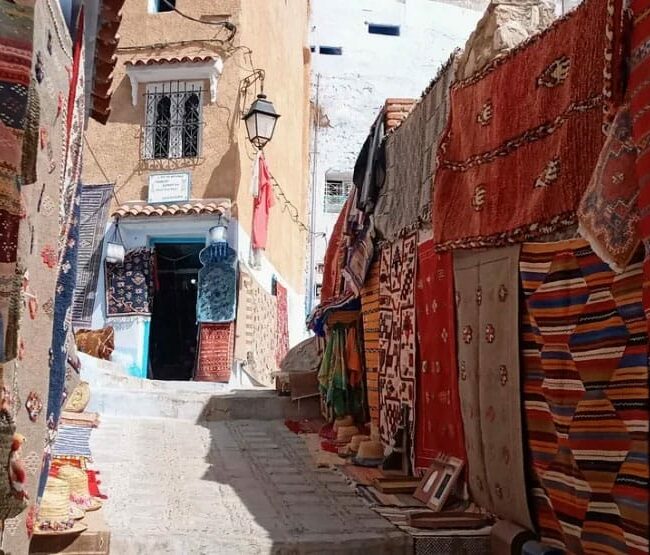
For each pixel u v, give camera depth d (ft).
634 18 9.13
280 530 14.79
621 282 10.45
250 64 41.52
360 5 69.87
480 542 14.16
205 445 24.59
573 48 12.21
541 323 12.49
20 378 8.57
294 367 40.11
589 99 11.69
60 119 10.30
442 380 17.47
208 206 37.11
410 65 69.31
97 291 37.40
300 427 28.71
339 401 27.55
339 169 65.87
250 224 41.42
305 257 62.39
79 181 12.66
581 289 11.48
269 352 45.39
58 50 9.98
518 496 13.14
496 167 14.20
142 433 25.63
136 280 37.86
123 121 39.70
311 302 63.93
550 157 12.46
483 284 14.66
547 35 13.10
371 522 15.48
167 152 39.37
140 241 38.32
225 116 39.09
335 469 21.76
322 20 68.59
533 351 12.87
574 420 11.32
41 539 13.00
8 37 7.32
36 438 9.39
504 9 15.14
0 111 7.24
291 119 56.54
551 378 12.00
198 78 39.29
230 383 36.19
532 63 13.44
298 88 60.39
